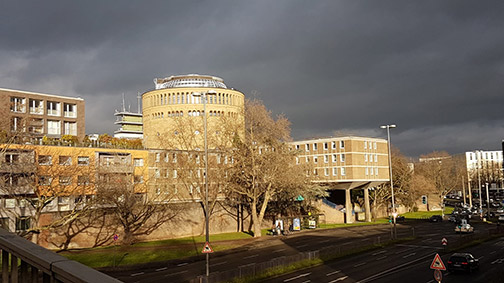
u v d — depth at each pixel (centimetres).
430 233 7131
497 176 19438
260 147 6244
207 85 10100
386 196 10950
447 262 4194
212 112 9594
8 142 4572
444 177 13650
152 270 3969
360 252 4922
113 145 6319
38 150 5269
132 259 4341
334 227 8112
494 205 15712
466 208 13012
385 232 7162
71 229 5181
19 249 469
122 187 5269
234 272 3200
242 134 6291
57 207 5572
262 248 5303
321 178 8619
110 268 3938
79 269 401
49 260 425
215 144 6375
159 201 6294
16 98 7025
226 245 5428
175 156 6894
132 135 13900
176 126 7550
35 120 6912
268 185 6412
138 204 5594
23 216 5116
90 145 6031
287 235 6681
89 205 4956
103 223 5438
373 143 9250
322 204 9206
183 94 9694
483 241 6025
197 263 4303
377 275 3622
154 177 6438
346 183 9025
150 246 5316
